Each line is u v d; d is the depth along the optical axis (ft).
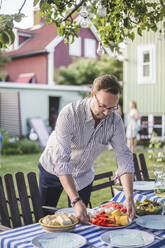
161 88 41.70
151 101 42.55
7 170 24.61
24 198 7.93
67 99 53.83
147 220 6.89
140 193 9.27
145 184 10.07
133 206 7.07
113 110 7.34
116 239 5.78
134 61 43.47
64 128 7.45
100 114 7.22
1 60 66.39
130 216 6.90
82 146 8.00
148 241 5.77
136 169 11.59
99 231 6.38
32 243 5.65
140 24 12.18
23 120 48.70
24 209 7.88
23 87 48.52
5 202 7.82
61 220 6.32
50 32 55.98
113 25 12.07
